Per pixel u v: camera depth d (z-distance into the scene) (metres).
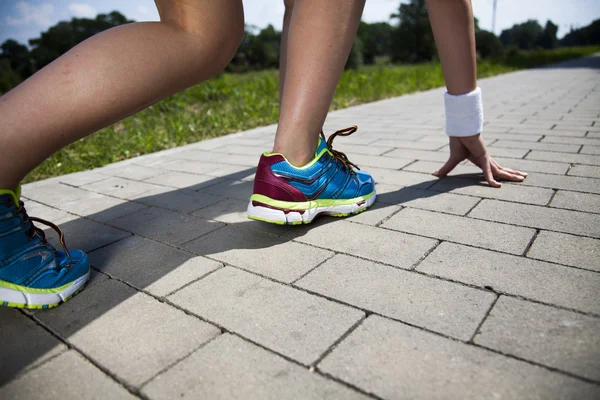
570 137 2.77
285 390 0.84
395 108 4.96
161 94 1.18
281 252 1.42
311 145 1.51
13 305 1.09
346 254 1.38
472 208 1.68
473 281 1.17
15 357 0.98
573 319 0.98
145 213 1.90
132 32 1.10
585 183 1.88
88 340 1.02
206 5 1.17
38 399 0.85
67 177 2.64
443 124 3.67
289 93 1.44
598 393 0.78
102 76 1.03
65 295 1.18
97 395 0.85
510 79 8.59
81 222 1.84
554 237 1.39
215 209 1.89
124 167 2.82
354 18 1.37
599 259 1.23
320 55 1.38
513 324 0.98
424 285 1.17
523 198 1.75
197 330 1.04
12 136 0.96
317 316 1.06
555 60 17.88
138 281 1.29
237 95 6.16
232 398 0.82
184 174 2.55
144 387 0.86
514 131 3.07
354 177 1.70
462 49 1.71
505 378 0.83
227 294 1.18
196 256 1.43
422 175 2.18
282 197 1.48
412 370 0.86
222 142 3.47
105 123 1.09
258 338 0.99
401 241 1.44
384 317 1.04
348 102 5.91
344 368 0.88
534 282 1.14
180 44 1.16
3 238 1.05
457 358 0.89
